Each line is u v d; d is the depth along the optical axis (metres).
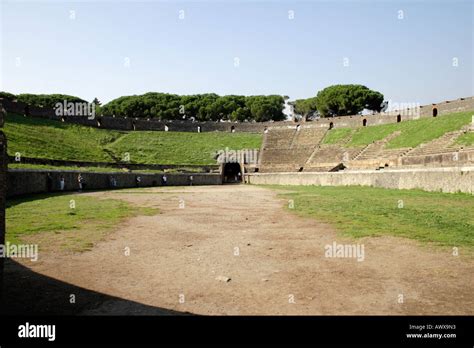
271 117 130.62
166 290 8.65
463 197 29.08
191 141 87.81
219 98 135.12
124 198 33.25
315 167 69.00
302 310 7.48
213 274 9.92
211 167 75.81
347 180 52.50
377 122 80.50
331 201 28.84
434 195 31.42
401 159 51.19
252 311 7.44
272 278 9.57
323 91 124.69
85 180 46.03
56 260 11.14
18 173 31.78
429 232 15.27
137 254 12.10
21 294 8.27
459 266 10.47
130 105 127.19
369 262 11.00
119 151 72.38
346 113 113.88
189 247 13.21
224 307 7.64
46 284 8.99
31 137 56.56
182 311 7.44
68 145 62.03
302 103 136.75
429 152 48.84
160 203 29.09
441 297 8.16
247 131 97.12
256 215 21.80
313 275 9.80
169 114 128.25
